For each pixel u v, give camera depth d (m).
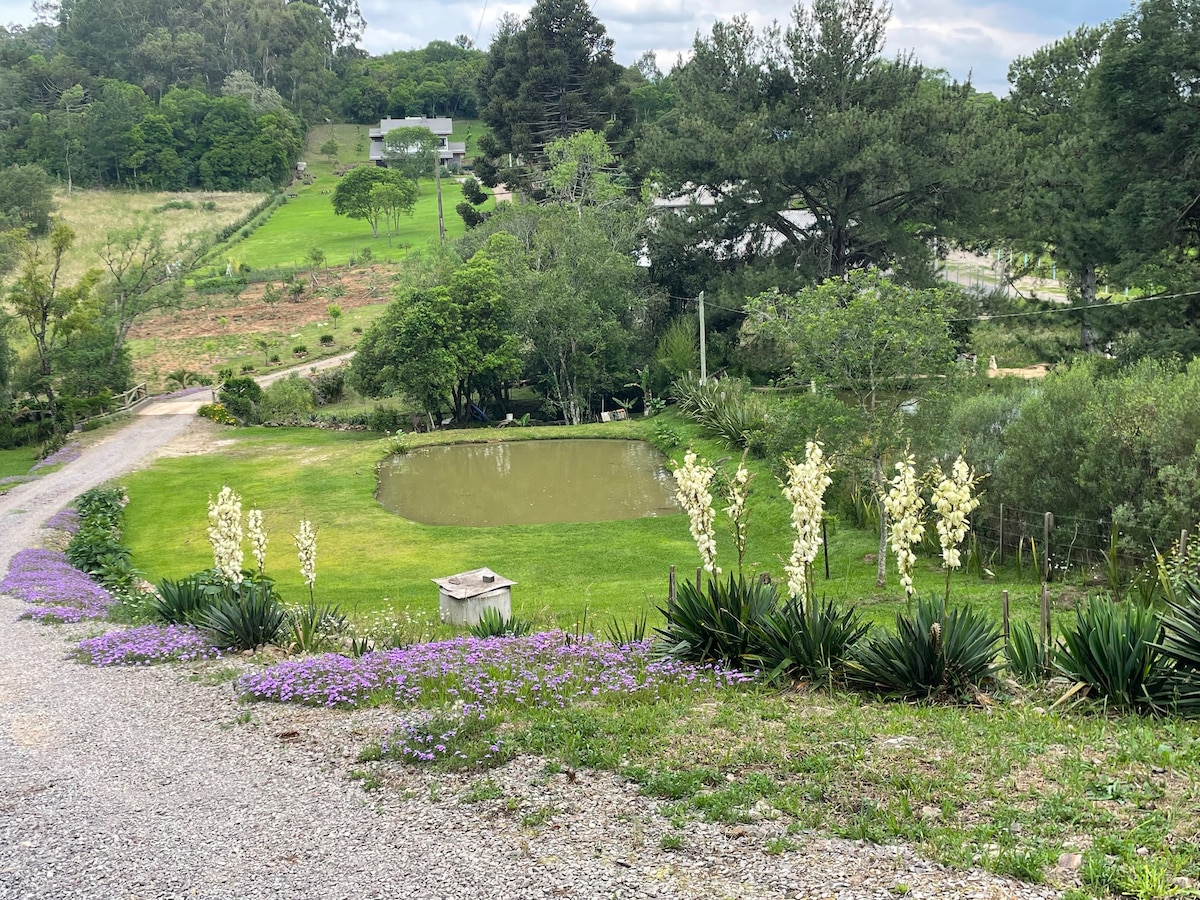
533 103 72.56
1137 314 30.14
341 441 42.72
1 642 14.68
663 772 7.44
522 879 5.99
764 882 5.69
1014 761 7.34
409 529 28.23
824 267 45.84
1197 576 13.95
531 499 32.25
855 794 6.86
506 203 64.19
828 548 22.80
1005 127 47.25
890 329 19.94
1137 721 8.38
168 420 47.50
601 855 6.23
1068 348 35.53
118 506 30.75
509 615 17.23
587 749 8.12
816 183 44.12
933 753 7.60
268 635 13.59
